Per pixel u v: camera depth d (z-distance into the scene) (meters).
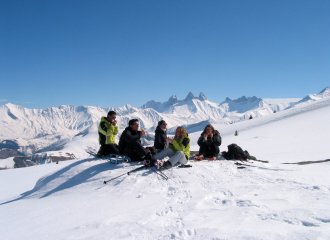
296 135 27.14
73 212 4.71
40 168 22.95
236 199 4.43
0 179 16.89
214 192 5.03
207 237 3.01
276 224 3.22
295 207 3.82
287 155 14.76
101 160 8.05
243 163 7.23
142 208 4.57
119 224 3.84
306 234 2.83
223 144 30.91
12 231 4.01
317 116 41.91
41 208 5.31
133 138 7.31
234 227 3.21
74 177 7.30
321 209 3.63
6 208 5.85
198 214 3.89
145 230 3.52
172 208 4.36
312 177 5.78
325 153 14.16
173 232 3.30
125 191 5.65
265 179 5.76
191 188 5.37
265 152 17.81
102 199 5.35
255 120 70.06
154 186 5.77
